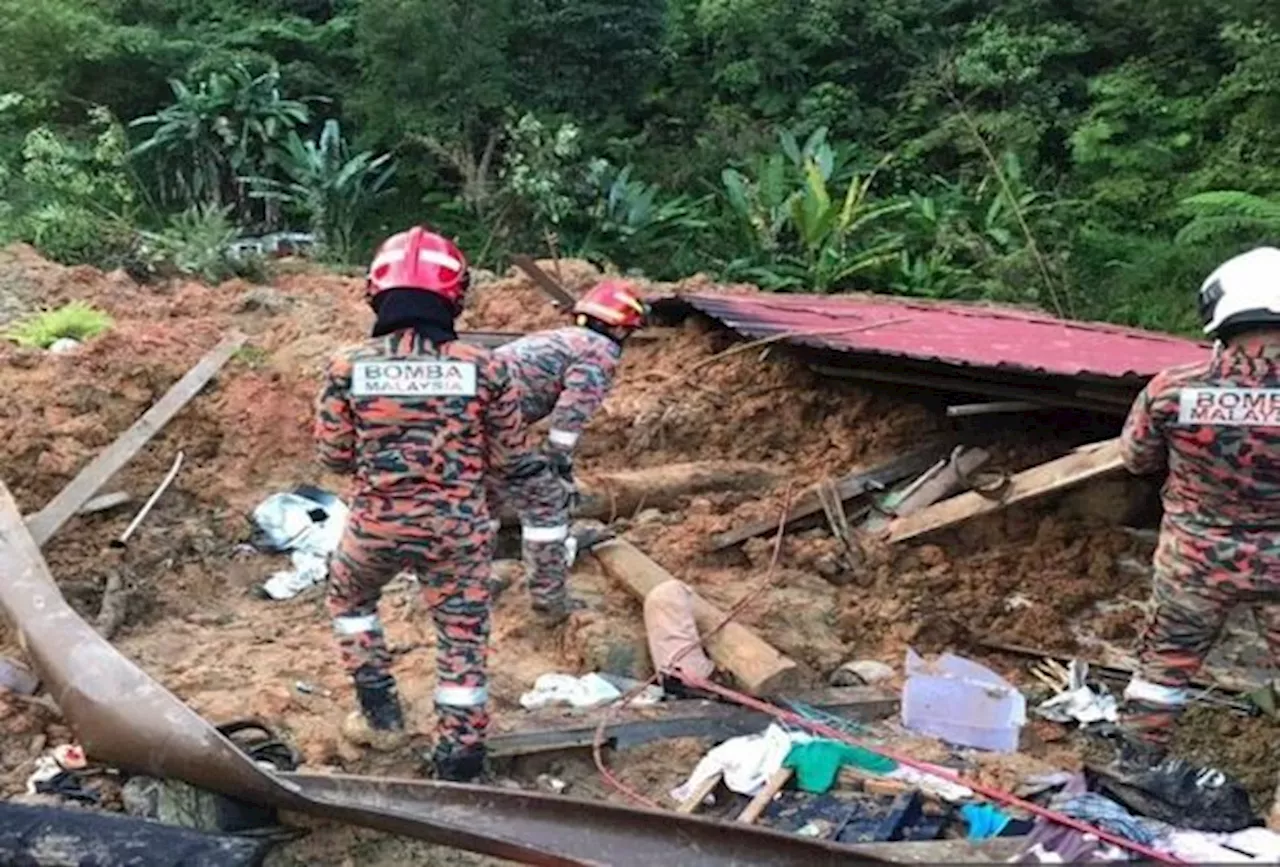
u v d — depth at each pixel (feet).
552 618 20.44
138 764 14.58
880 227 58.44
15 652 18.54
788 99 68.54
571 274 35.63
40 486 23.79
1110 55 68.59
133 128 60.13
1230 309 15.30
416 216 58.85
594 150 62.13
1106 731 18.81
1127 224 62.18
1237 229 56.29
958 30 69.72
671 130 66.85
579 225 57.21
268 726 16.97
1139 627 21.49
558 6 62.75
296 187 55.52
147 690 14.88
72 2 59.57
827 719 18.57
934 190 64.54
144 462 24.81
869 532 24.22
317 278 38.04
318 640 20.10
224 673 18.66
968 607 22.29
